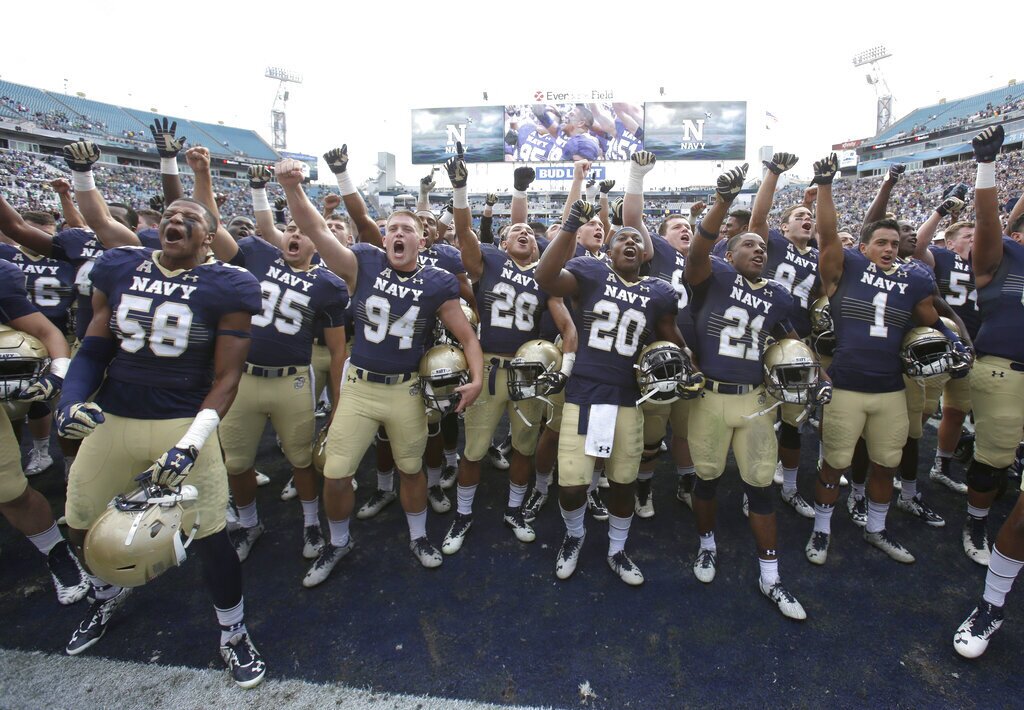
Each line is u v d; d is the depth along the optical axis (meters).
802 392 2.82
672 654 2.55
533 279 3.61
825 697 2.31
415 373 3.02
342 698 2.29
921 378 3.10
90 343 2.30
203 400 2.40
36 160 29.34
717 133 30.02
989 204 3.02
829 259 3.21
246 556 3.27
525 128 31.12
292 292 3.16
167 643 2.57
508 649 2.57
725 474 4.50
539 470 3.88
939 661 2.50
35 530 2.84
